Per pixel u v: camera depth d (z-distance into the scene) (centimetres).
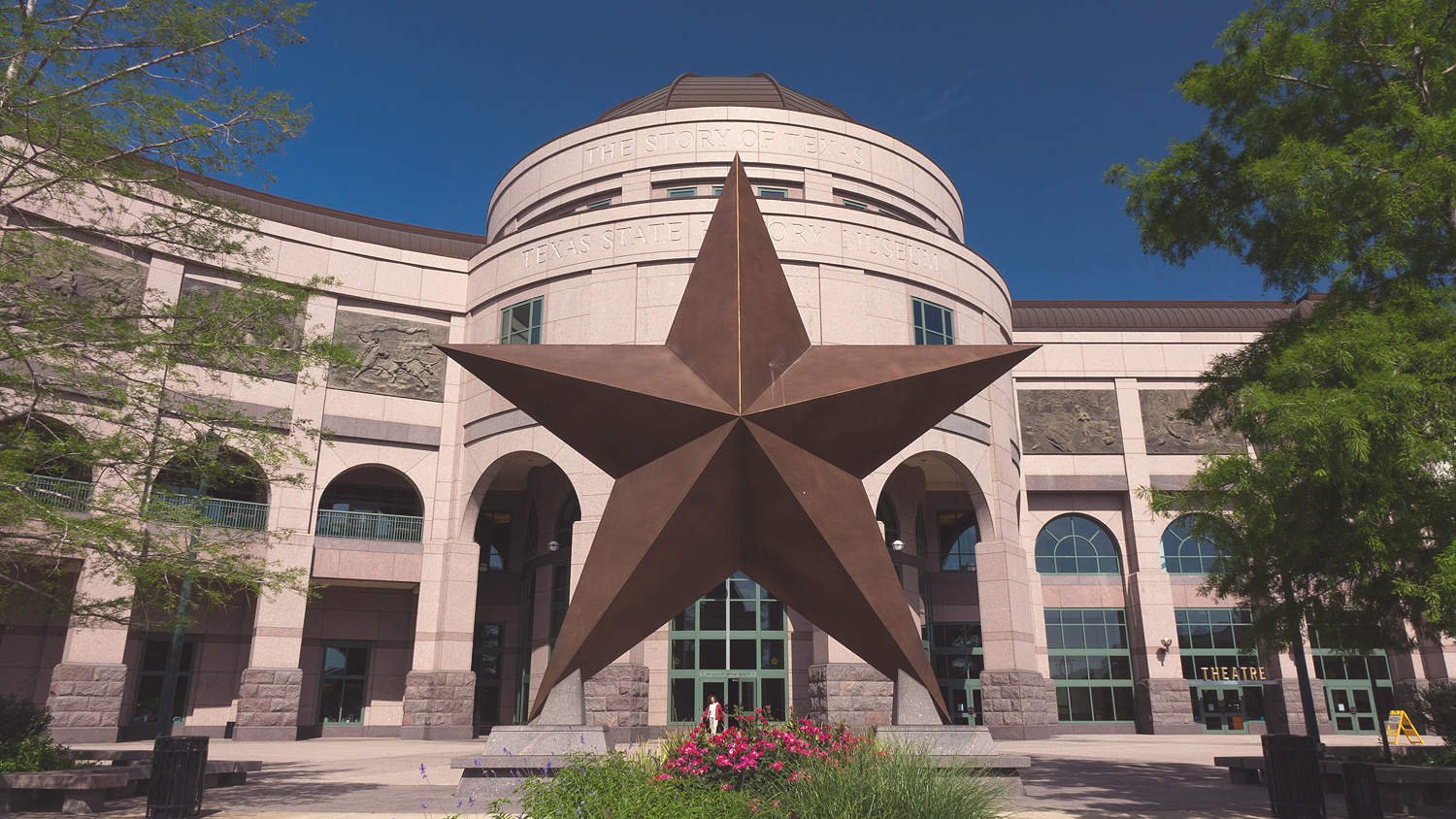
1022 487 4056
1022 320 4244
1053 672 3978
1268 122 1486
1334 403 1034
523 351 1331
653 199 3681
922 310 3353
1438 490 1105
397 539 3469
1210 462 1384
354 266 3434
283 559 3056
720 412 1275
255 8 1457
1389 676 3834
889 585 1338
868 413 1323
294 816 1208
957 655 3856
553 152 3922
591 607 1283
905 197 3884
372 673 3472
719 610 3033
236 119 1491
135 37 1457
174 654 2086
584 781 874
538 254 3366
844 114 4391
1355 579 1348
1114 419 4153
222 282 3122
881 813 828
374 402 3331
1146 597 3925
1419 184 1189
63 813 1261
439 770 1895
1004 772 1334
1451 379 1093
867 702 2744
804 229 3234
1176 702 3797
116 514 1420
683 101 4088
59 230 1574
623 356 1362
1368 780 1152
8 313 1407
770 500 1302
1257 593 1520
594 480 2983
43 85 1374
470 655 3178
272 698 3000
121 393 1464
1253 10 1462
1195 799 1391
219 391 3042
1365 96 1412
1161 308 4441
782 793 930
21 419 1623
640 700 2814
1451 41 1320
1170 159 1576
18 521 1341
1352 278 1371
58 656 2862
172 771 1208
